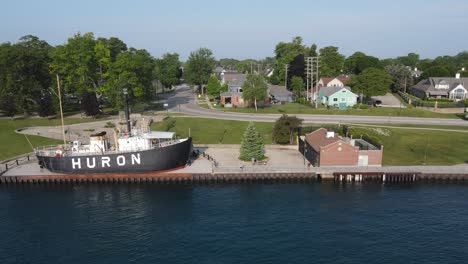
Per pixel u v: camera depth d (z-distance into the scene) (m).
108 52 88.19
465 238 36.12
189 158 58.31
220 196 47.25
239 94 107.44
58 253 34.31
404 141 66.69
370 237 36.34
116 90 83.50
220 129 76.12
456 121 82.19
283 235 36.75
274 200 45.59
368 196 46.81
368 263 32.00
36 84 85.19
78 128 75.69
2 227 39.44
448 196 46.91
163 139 58.91
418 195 47.22
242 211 42.53
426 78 145.50
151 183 52.25
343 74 167.25
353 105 100.81
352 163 54.16
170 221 40.38
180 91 161.75
